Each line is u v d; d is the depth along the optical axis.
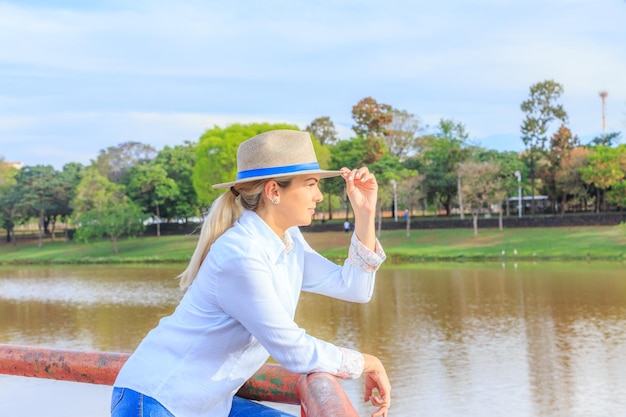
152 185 91.94
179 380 2.17
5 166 110.94
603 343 22.48
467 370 19.09
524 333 24.75
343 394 1.94
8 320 32.06
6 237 104.44
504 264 55.38
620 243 60.84
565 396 16.12
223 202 2.35
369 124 99.69
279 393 2.33
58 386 13.30
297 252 2.47
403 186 74.88
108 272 60.12
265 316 2.12
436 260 61.44
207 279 2.19
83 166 126.38
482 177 71.19
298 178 2.32
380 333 25.81
